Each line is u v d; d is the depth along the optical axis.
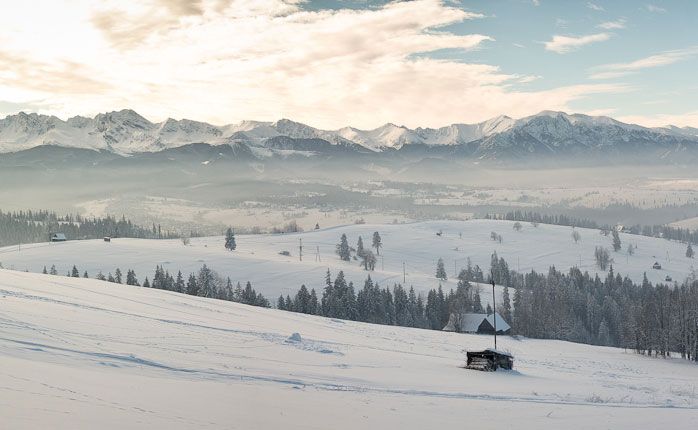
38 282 69.75
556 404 31.69
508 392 36.28
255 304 140.75
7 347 28.36
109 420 17.09
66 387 21.05
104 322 43.97
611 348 119.81
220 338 45.62
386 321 142.75
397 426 22.45
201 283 145.62
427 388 34.59
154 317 53.03
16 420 15.49
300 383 30.86
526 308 140.00
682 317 100.88
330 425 21.22
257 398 24.89
